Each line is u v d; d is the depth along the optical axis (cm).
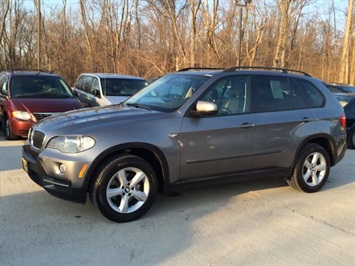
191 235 427
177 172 475
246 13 2333
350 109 1034
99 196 432
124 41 3064
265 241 421
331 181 669
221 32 2270
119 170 439
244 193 577
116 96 1158
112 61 3005
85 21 3106
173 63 2327
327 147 614
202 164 489
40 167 442
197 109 474
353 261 386
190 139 475
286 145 552
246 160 522
